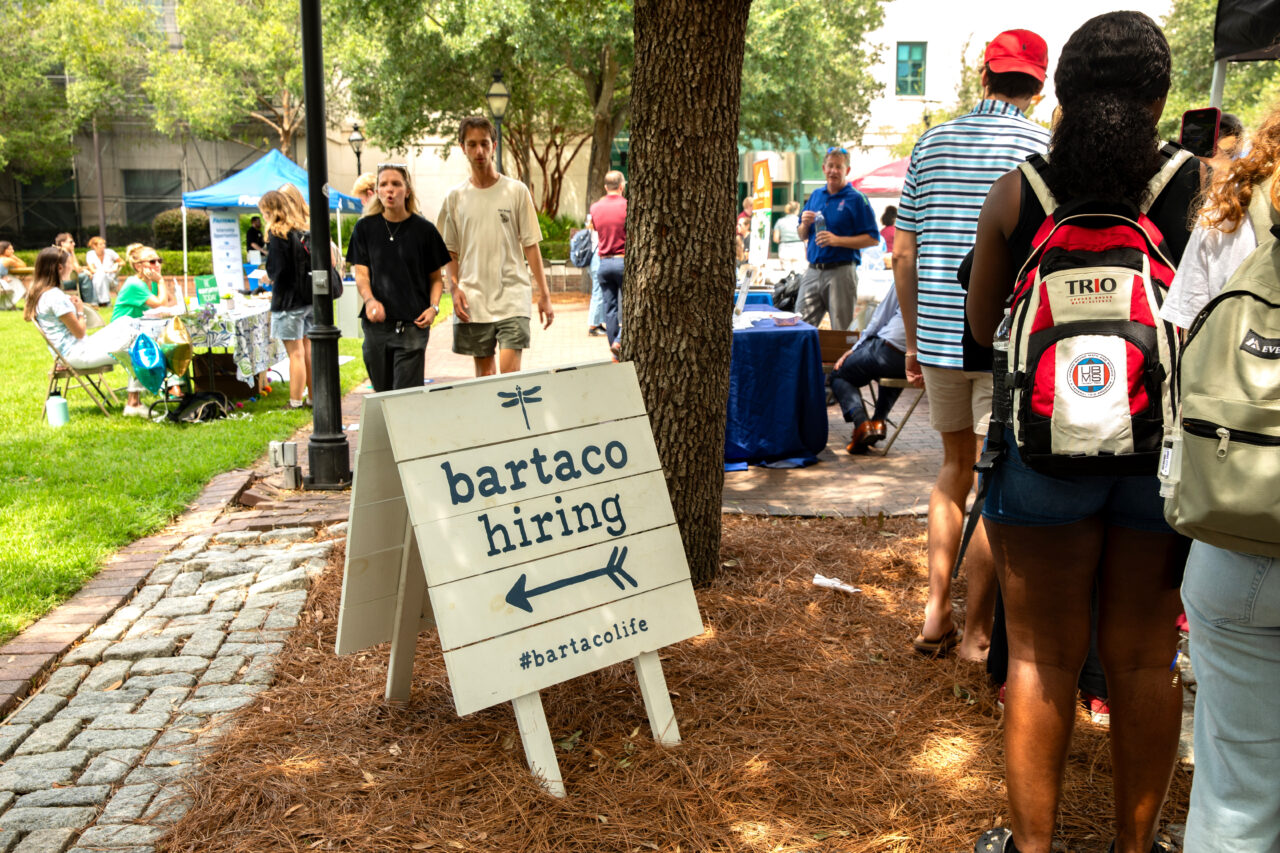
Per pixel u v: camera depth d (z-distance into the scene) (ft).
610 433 10.12
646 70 12.32
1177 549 6.95
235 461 21.85
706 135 12.34
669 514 10.25
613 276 36.29
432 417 9.19
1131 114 6.97
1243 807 5.60
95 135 132.05
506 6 72.64
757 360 21.38
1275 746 5.50
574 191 123.95
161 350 27.14
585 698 10.71
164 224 114.52
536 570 9.34
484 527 9.18
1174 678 7.18
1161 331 6.48
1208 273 5.66
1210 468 5.09
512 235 20.40
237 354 28.58
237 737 9.94
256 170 50.57
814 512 17.66
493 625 9.02
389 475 9.61
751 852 8.12
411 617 10.18
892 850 8.13
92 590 14.35
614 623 9.67
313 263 19.63
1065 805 8.61
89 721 10.48
